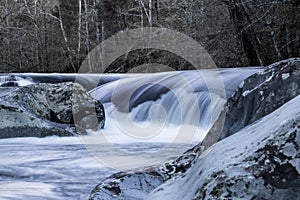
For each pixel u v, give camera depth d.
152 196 2.18
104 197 2.53
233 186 1.54
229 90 9.59
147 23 25.86
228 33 17.05
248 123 2.52
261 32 15.16
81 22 29.61
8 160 4.94
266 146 1.57
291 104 1.78
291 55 15.00
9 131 7.02
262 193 1.49
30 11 29.23
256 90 2.59
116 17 28.09
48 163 4.74
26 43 27.98
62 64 27.56
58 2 29.83
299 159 1.48
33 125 7.08
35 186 3.70
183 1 21.28
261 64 15.31
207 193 1.60
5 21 28.25
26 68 27.95
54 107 8.01
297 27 14.45
